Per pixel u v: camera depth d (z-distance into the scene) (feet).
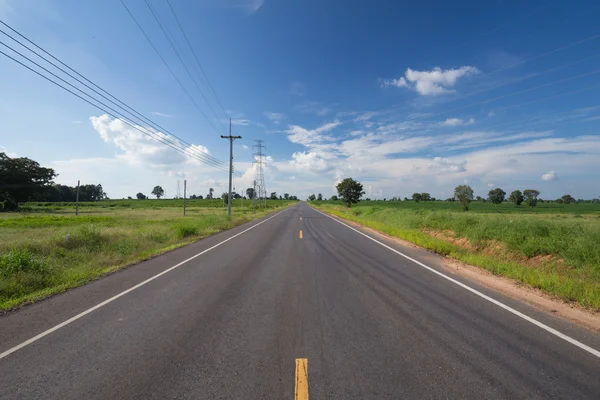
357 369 10.91
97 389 9.94
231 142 111.55
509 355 11.96
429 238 44.80
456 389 9.72
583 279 22.95
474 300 18.75
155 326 15.05
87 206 249.96
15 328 15.03
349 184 229.25
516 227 36.55
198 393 9.61
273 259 32.40
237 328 14.65
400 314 16.39
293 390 9.66
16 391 9.91
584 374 10.64
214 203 344.08
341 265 29.22
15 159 205.26
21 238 47.98
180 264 30.27
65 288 22.16
